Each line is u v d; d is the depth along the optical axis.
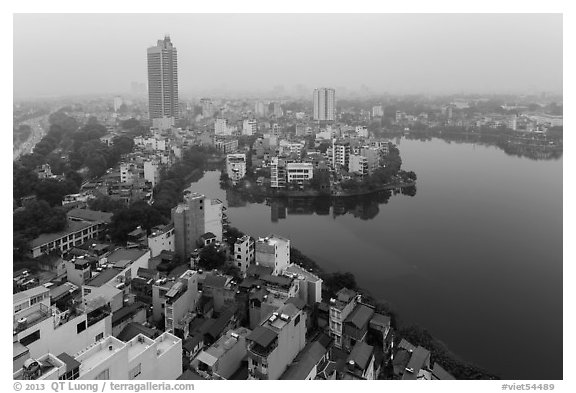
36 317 46.41
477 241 103.00
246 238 77.38
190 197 86.06
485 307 72.44
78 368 37.72
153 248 76.62
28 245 77.25
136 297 63.50
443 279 82.81
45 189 105.44
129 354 42.62
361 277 83.19
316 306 62.06
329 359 52.84
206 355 50.19
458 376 54.31
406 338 60.44
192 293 61.41
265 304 59.03
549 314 69.94
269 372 46.38
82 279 67.31
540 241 102.69
